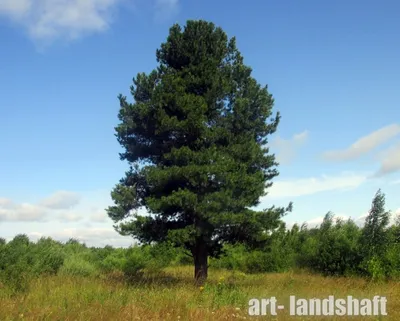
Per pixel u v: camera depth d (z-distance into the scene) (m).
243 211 17.23
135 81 19.19
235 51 20.14
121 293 12.28
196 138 17.98
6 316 9.14
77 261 21.86
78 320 9.12
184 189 16.81
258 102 19.39
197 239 18.11
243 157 18.08
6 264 15.20
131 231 17.95
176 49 19.25
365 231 22.14
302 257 25.61
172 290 13.69
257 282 17.75
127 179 19.00
